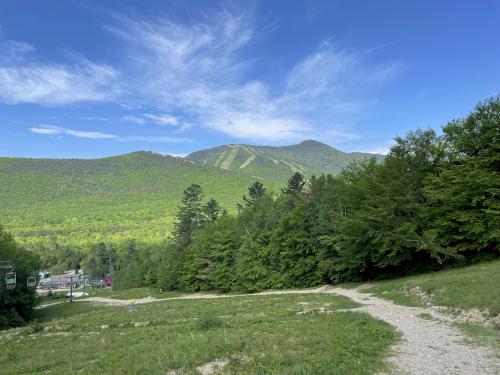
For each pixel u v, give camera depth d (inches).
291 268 1985.7
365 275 1740.9
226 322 769.6
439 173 1531.7
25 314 2073.1
